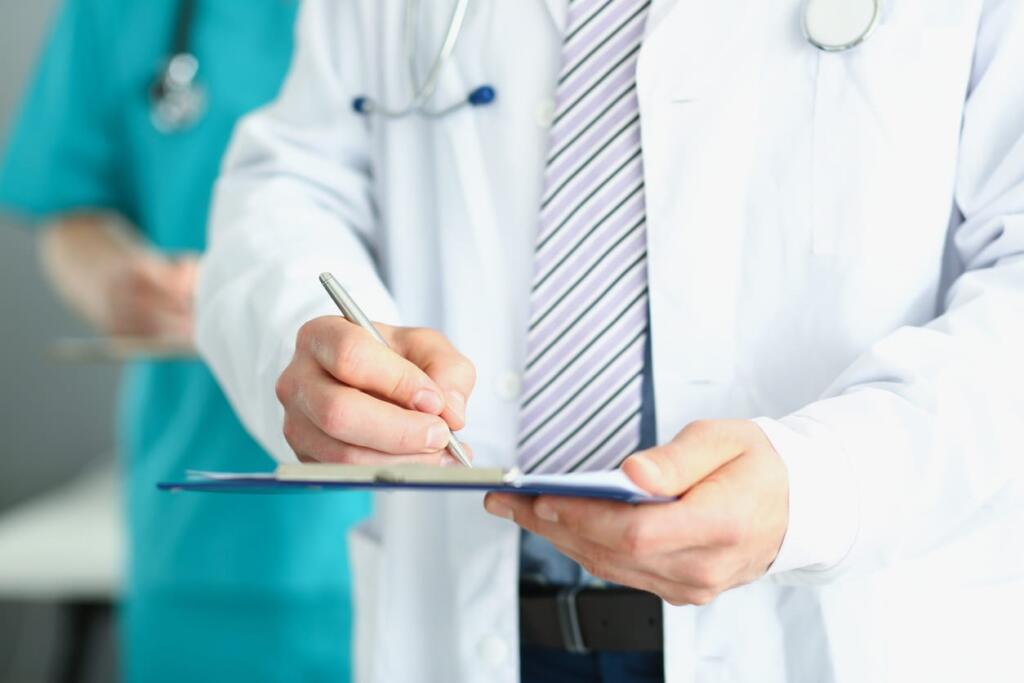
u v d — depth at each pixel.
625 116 1.14
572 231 1.15
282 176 1.38
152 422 2.36
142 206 2.50
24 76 3.85
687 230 1.12
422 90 1.24
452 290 1.22
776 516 0.93
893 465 0.97
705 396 1.12
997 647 1.08
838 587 1.09
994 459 0.98
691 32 1.12
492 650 1.18
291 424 1.05
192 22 2.38
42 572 3.04
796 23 1.11
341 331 1.01
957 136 1.08
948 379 1.00
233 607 2.29
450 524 1.22
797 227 1.10
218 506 2.28
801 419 0.99
